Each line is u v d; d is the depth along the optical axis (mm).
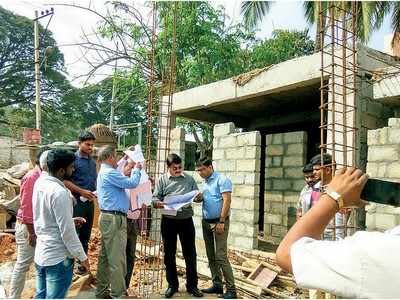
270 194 8586
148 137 6109
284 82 6750
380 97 5613
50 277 3320
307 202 4672
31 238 4211
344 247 874
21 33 35094
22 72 34875
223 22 14812
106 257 4742
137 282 5762
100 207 4691
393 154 5137
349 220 4094
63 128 37094
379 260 816
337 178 1032
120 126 15508
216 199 5246
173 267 5234
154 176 7531
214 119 10359
